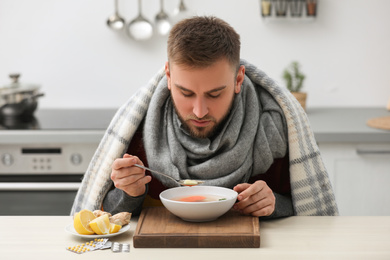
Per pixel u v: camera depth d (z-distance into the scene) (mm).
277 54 2834
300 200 1430
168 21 2805
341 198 2328
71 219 1241
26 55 2885
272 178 1501
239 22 2814
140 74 2891
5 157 2402
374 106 2859
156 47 2861
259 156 1442
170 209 1158
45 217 1256
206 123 1266
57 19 2857
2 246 1069
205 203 1115
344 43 2812
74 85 2908
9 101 2543
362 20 2791
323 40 2814
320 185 1444
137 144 1494
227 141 1397
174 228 1116
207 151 1389
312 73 2840
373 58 2820
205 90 1202
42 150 2395
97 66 2891
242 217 1196
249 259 1006
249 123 1434
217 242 1065
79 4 2842
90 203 1435
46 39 2875
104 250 1054
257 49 2832
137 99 1476
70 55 2885
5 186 2400
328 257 1008
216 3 2801
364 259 999
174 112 1435
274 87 1484
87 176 1474
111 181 1438
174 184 1381
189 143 1401
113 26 2818
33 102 2596
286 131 1472
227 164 1393
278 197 1384
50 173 2412
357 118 2541
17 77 2574
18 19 2855
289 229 1175
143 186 1269
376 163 2303
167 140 1433
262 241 1100
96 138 2344
